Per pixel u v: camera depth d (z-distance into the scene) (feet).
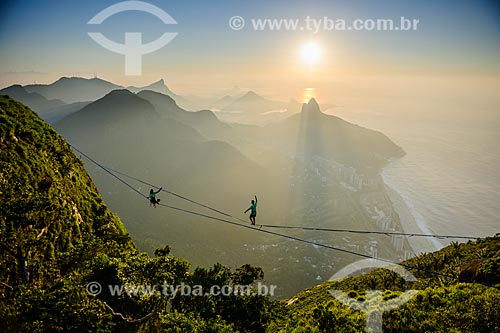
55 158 145.38
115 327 77.41
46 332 61.31
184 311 98.37
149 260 93.45
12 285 77.82
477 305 82.53
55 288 70.64
